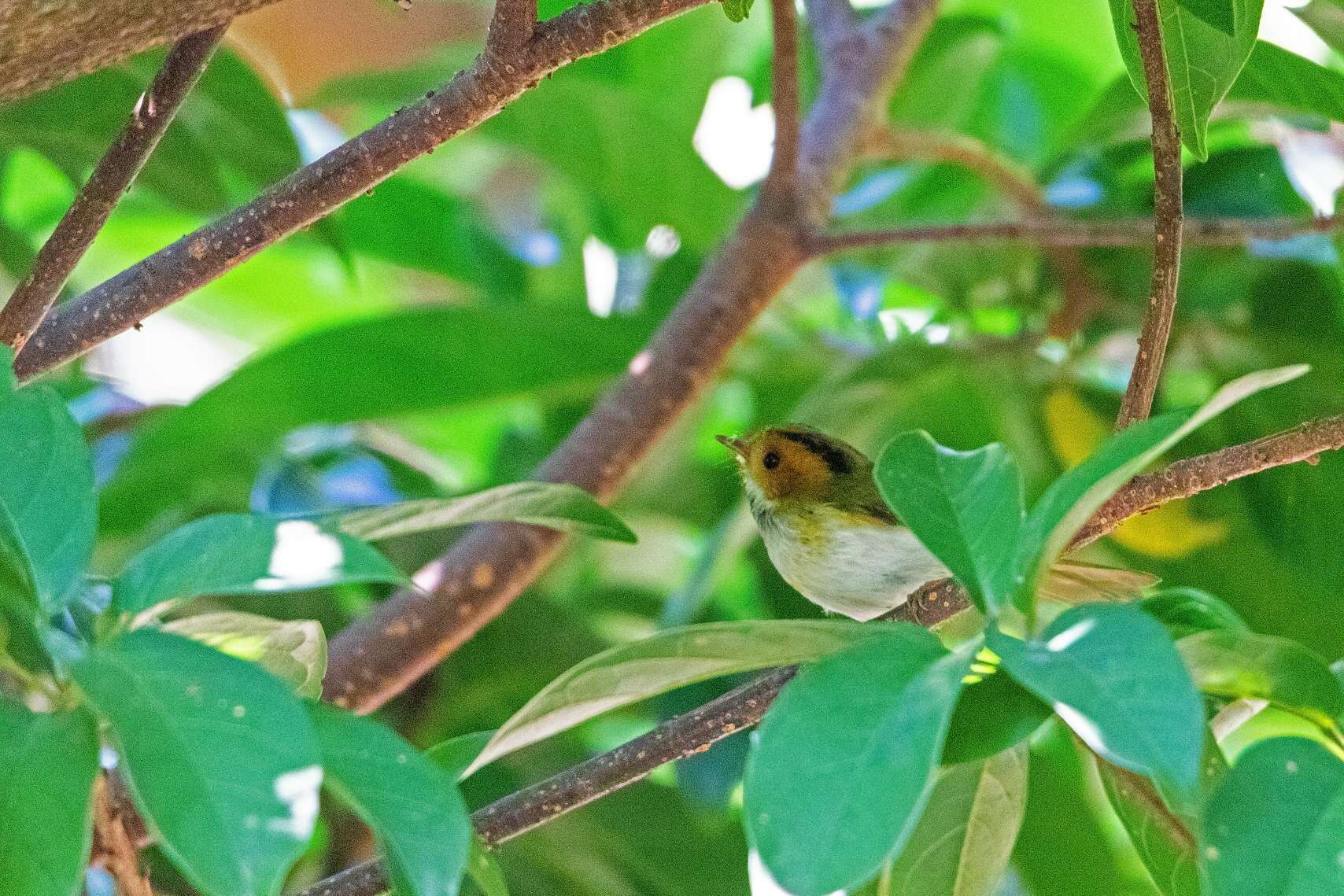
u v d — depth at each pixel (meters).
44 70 2.01
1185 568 2.14
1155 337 2.03
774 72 2.11
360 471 2.19
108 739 1.57
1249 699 1.87
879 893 2.02
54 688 1.60
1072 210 2.16
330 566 1.50
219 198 2.11
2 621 1.57
